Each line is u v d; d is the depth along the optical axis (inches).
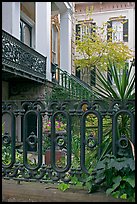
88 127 84.4
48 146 152.2
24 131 85.8
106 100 78.2
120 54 493.0
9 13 334.3
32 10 476.1
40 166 84.4
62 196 75.1
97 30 578.2
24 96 371.6
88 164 82.1
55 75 433.1
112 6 607.5
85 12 612.7
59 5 468.1
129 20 593.6
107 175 75.8
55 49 574.2
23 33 478.0
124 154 75.1
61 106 82.3
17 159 107.3
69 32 509.0
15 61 284.2
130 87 82.3
